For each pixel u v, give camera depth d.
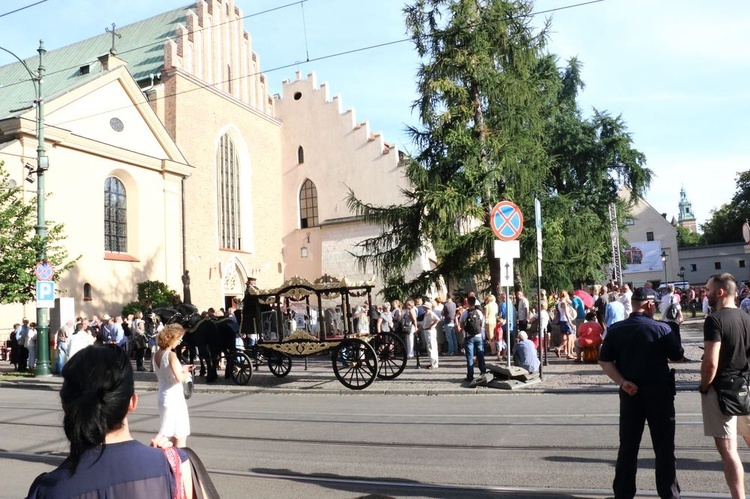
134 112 31.09
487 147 19.84
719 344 4.81
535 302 21.72
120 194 30.59
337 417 10.29
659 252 68.25
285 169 43.12
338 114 41.28
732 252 78.38
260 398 13.29
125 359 2.15
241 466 7.26
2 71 39.69
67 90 27.39
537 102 21.08
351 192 22.27
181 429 6.85
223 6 38.88
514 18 20.02
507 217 12.91
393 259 21.27
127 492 1.93
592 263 23.14
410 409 10.74
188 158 34.88
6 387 17.59
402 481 6.33
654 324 5.03
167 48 34.56
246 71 40.56
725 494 5.45
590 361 15.90
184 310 19.36
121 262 29.72
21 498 6.21
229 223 38.34
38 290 19.67
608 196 37.19
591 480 6.04
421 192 20.00
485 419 9.39
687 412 9.11
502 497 5.69
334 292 14.40
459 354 19.56
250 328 15.45
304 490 6.19
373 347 14.41
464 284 22.41
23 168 25.55
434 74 20.19
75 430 1.97
